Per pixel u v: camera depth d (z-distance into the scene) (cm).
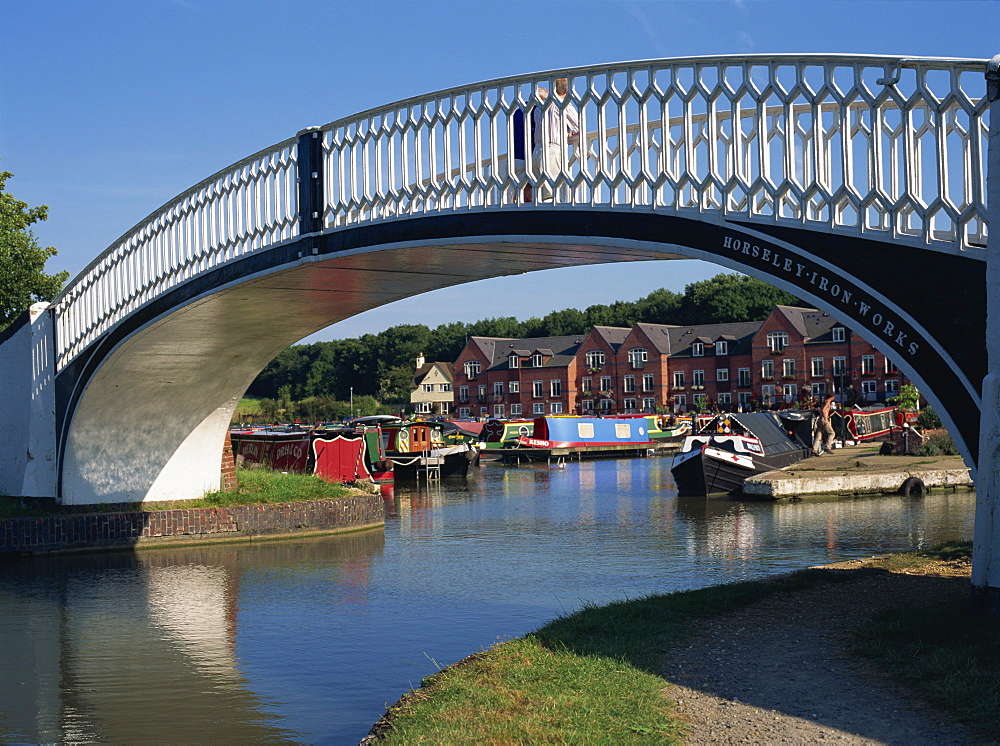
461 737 855
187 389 2552
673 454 7631
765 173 1190
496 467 6481
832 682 970
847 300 1131
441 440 5728
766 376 9738
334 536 2881
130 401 2497
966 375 1062
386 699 1299
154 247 2084
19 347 2650
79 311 2398
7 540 2433
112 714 1272
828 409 5562
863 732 830
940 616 1127
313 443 4053
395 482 5278
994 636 1009
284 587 2094
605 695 959
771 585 1501
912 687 935
